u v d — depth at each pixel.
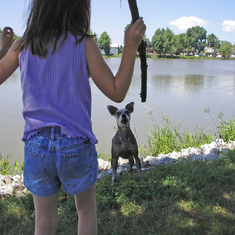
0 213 3.53
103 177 4.71
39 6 1.68
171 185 3.98
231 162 5.00
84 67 1.67
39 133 1.67
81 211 1.86
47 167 1.66
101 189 4.05
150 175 4.62
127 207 3.51
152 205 3.50
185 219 3.17
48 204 1.76
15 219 3.39
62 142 1.63
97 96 14.12
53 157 1.64
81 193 1.80
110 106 4.44
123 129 4.16
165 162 5.50
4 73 1.76
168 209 3.43
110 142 7.55
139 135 8.11
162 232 2.99
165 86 19.31
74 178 1.70
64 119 1.65
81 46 1.65
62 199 3.79
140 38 1.66
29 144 1.69
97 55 1.68
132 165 4.92
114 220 3.28
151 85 19.73
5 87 17.05
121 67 1.67
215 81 23.75
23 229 3.14
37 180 1.71
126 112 4.25
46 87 1.65
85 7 1.77
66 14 1.65
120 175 4.79
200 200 3.55
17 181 4.72
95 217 1.88
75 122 1.66
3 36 2.05
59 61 1.63
